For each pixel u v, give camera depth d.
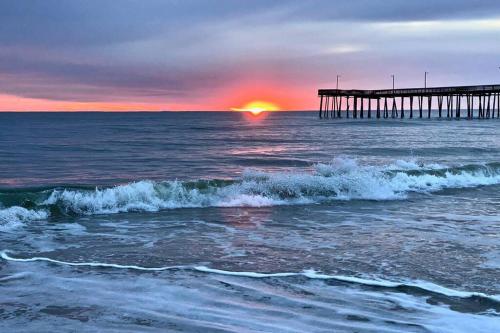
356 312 4.60
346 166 15.48
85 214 9.72
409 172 14.55
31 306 4.69
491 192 12.97
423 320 4.41
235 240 7.61
